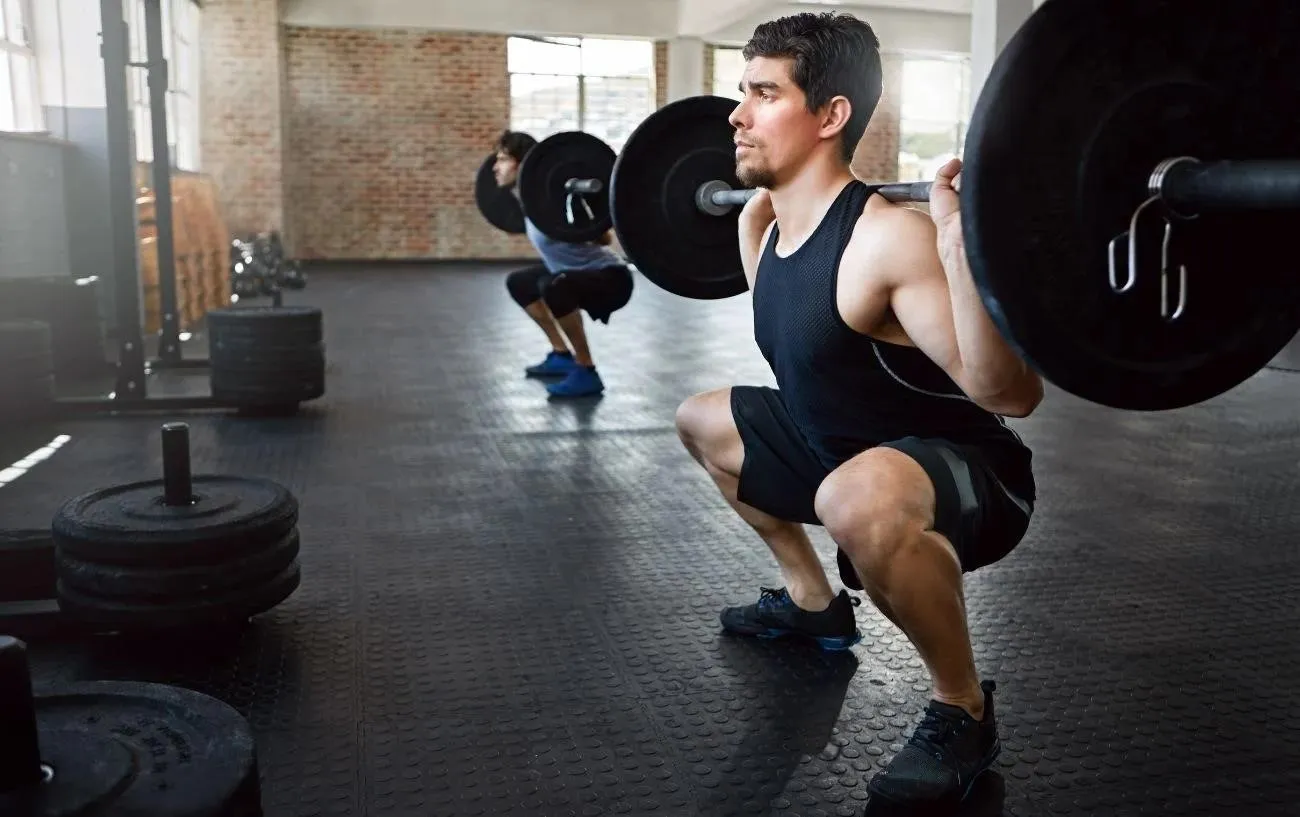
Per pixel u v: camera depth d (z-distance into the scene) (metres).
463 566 2.30
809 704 1.68
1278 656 1.87
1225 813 1.38
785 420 1.70
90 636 1.91
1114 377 1.01
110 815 0.83
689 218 2.02
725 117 1.97
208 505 1.87
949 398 1.46
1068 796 1.42
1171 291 1.00
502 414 3.92
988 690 1.46
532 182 3.84
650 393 4.36
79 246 6.34
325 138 11.52
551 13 11.60
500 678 1.76
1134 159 0.95
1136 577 2.25
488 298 8.19
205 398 3.86
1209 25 0.94
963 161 0.94
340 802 1.39
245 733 0.94
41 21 6.19
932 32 12.06
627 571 2.28
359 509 2.71
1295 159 0.93
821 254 1.41
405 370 4.85
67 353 4.76
